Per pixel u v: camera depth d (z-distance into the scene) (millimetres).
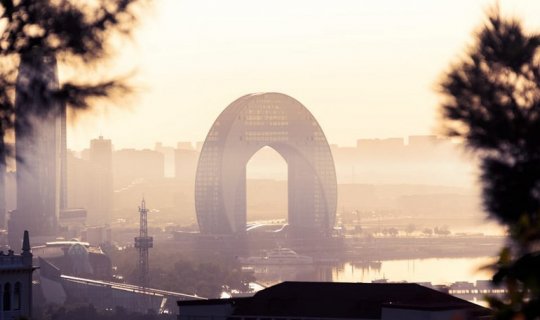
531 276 57375
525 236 59969
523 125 88500
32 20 78938
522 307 56562
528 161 88000
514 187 87250
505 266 59094
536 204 87000
